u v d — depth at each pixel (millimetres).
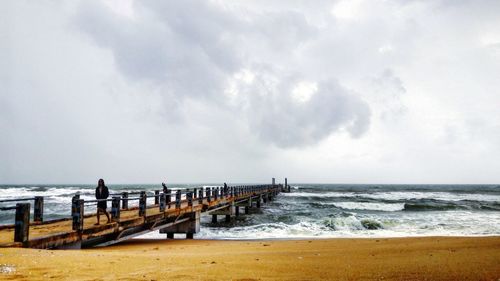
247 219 28500
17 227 8164
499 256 7801
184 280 5336
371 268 6523
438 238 13516
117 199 12078
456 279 5328
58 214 28875
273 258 8219
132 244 13969
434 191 98125
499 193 83312
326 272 6145
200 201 20391
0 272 5504
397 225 21297
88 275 5539
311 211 34469
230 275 5812
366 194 75750
